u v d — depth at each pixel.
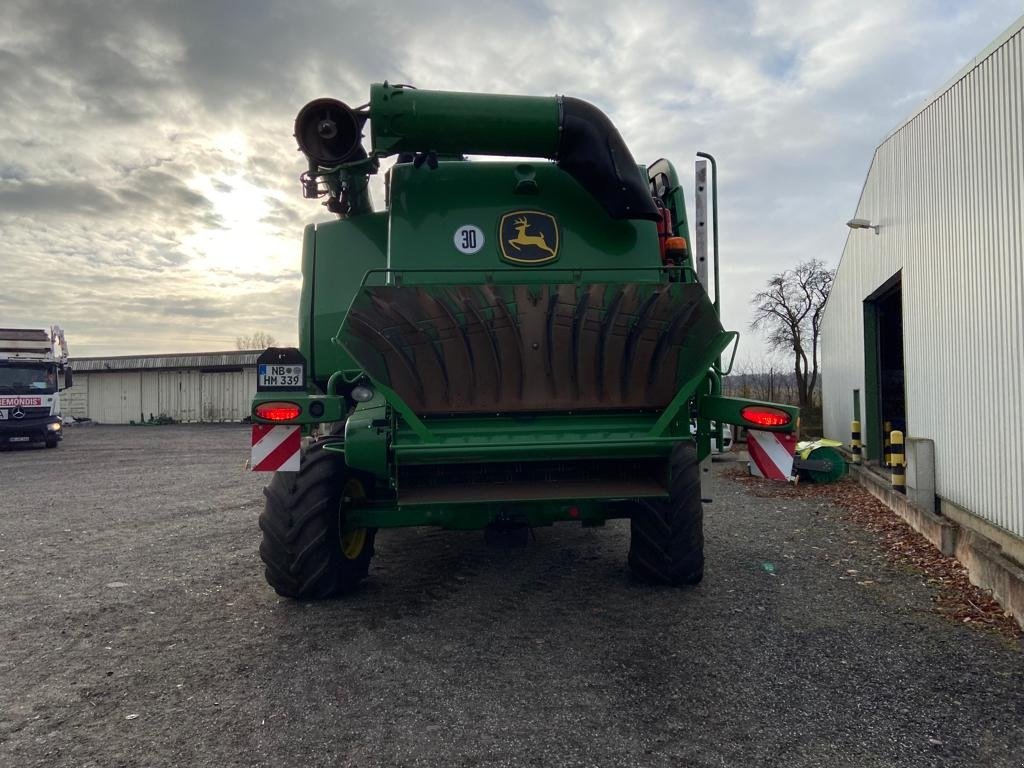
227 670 3.96
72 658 4.19
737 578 5.73
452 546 6.89
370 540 5.67
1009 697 3.54
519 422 4.56
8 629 4.74
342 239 5.73
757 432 4.82
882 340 13.32
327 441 5.21
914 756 2.98
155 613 5.03
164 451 20.55
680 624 4.61
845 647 4.22
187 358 37.25
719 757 2.97
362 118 4.91
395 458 4.36
